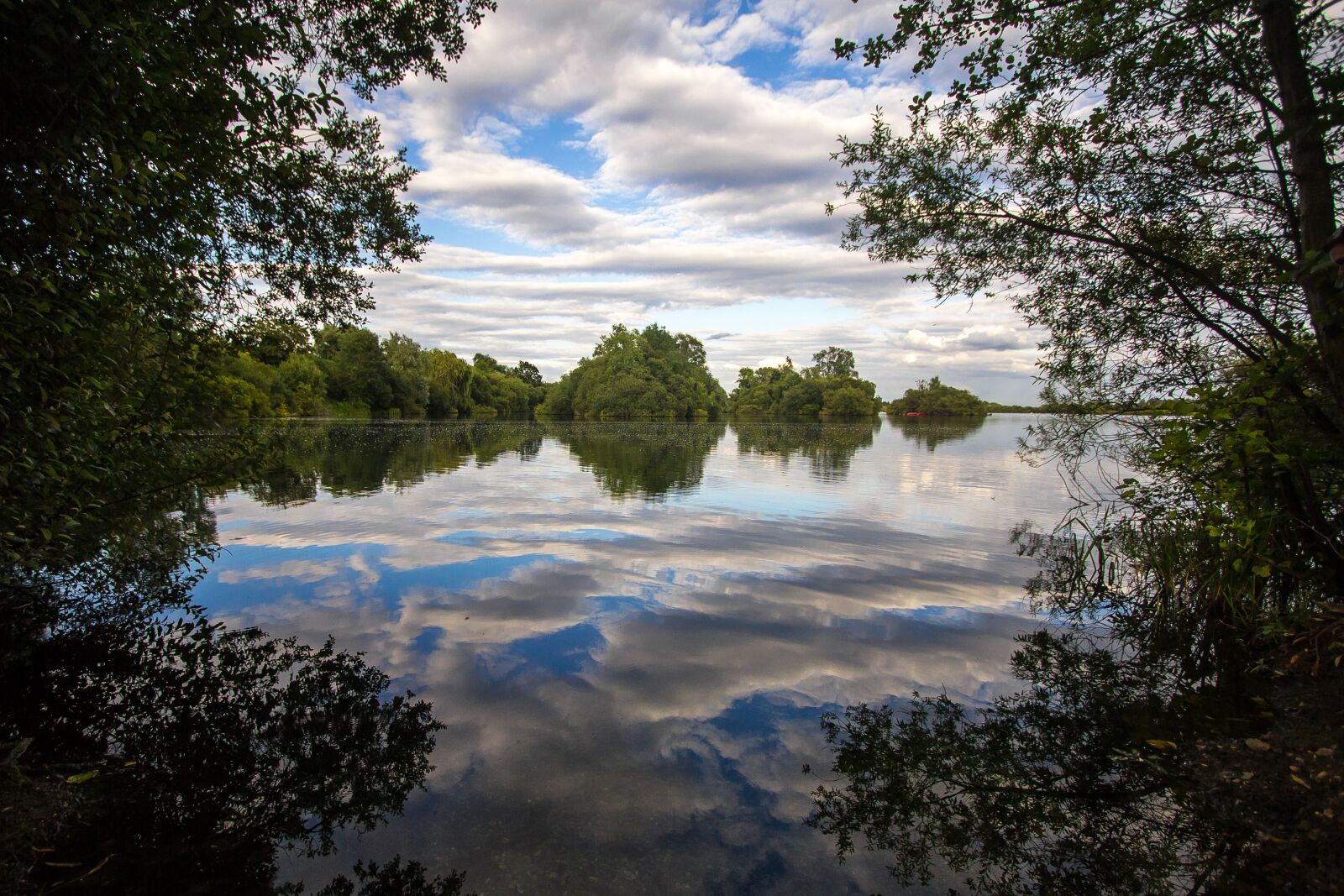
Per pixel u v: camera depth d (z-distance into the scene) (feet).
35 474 11.83
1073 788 12.15
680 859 9.92
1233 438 16.10
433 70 26.32
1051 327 24.44
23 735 13.03
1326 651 15.89
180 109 12.21
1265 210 19.02
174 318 17.39
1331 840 9.78
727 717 14.53
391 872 9.47
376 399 230.68
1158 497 23.21
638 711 14.70
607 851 10.06
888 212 24.56
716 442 117.19
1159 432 22.20
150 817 10.68
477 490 49.62
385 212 28.25
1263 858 9.98
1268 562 17.44
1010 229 22.98
